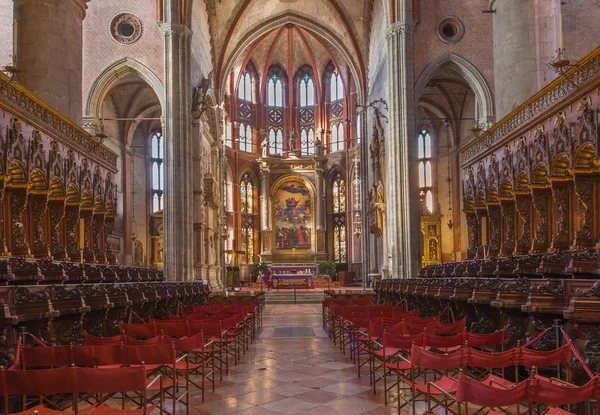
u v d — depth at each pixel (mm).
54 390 4793
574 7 25156
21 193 16312
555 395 4223
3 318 6180
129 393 8922
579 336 6109
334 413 7516
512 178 17938
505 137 18391
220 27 41938
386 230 35375
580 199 13875
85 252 21406
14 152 15578
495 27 23062
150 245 44375
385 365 7914
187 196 29141
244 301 20766
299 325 20688
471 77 29469
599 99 12570
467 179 23047
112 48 30078
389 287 19828
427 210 41281
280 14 44188
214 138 40438
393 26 29359
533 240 16531
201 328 9398
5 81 15016
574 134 13781
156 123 45031
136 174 43594
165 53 29469
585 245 13703
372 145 39656
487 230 21328
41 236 17656
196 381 9844
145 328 9320
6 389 4773
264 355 12891
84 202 21938
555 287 7090
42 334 7270
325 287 44469
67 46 21359
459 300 10492
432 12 29594
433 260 40281
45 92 20531
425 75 29375
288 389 9039
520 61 21531
